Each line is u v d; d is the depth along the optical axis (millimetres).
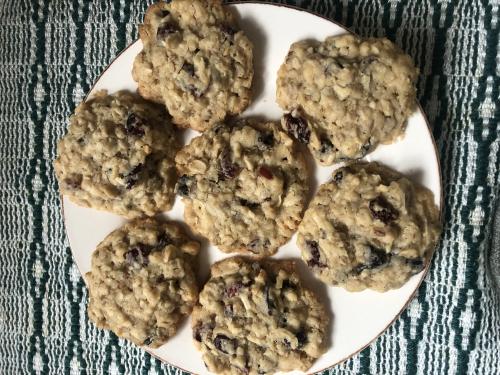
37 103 337
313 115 277
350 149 273
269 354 291
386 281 280
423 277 286
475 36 299
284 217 292
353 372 326
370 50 271
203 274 309
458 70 301
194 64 280
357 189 275
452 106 303
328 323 297
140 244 299
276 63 292
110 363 342
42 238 343
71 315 344
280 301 290
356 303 295
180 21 285
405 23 303
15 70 338
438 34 301
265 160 287
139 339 298
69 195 300
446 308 314
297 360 293
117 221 311
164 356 309
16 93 339
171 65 281
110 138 288
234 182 288
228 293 293
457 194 306
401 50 281
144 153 288
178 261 297
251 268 296
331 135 276
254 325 289
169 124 301
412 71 272
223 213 288
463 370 315
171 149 301
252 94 295
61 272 343
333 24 281
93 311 304
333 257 275
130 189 292
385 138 278
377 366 323
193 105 286
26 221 343
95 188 289
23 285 347
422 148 281
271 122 293
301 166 290
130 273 299
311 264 285
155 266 298
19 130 340
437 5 301
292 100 282
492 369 313
